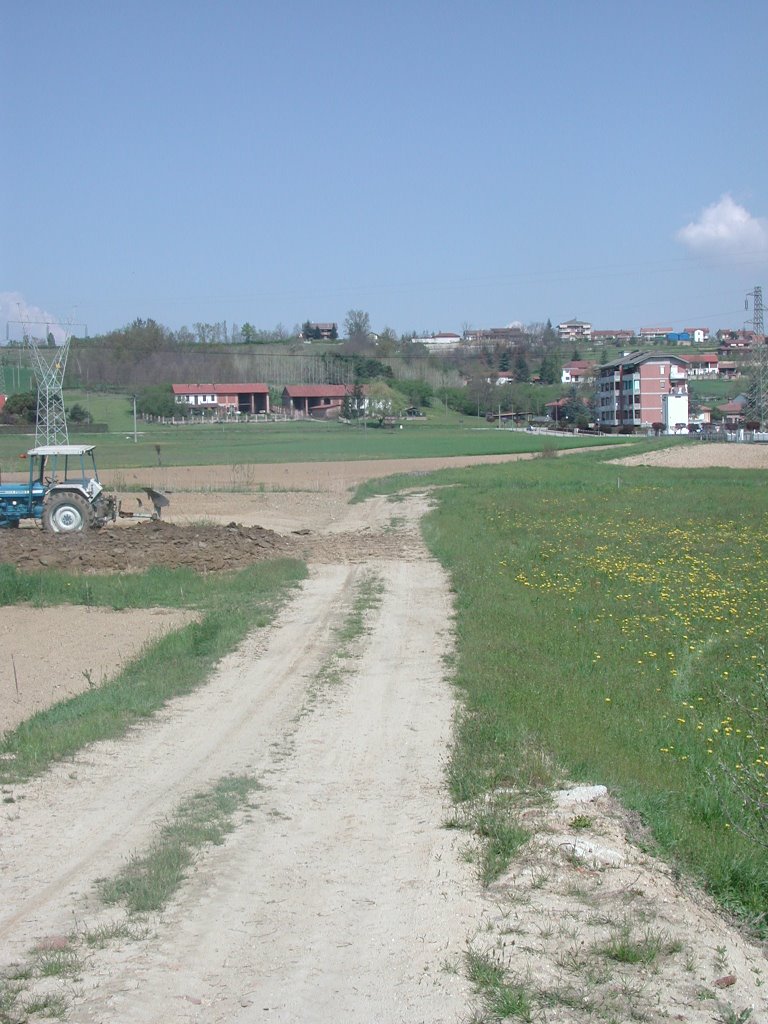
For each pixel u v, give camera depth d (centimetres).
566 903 580
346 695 1192
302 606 1805
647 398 11694
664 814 739
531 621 1570
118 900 606
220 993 487
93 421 10100
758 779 814
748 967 520
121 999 480
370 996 482
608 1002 473
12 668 1346
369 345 16100
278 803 812
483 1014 463
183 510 3750
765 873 637
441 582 2066
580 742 930
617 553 2394
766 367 10744
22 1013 466
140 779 880
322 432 10038
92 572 2172
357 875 645
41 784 862
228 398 11762
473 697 1132
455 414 13338
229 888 625
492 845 668
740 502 3750
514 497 3928
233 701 1171
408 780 867
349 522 3350
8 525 2766
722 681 1214
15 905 606
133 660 1362
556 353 16125
